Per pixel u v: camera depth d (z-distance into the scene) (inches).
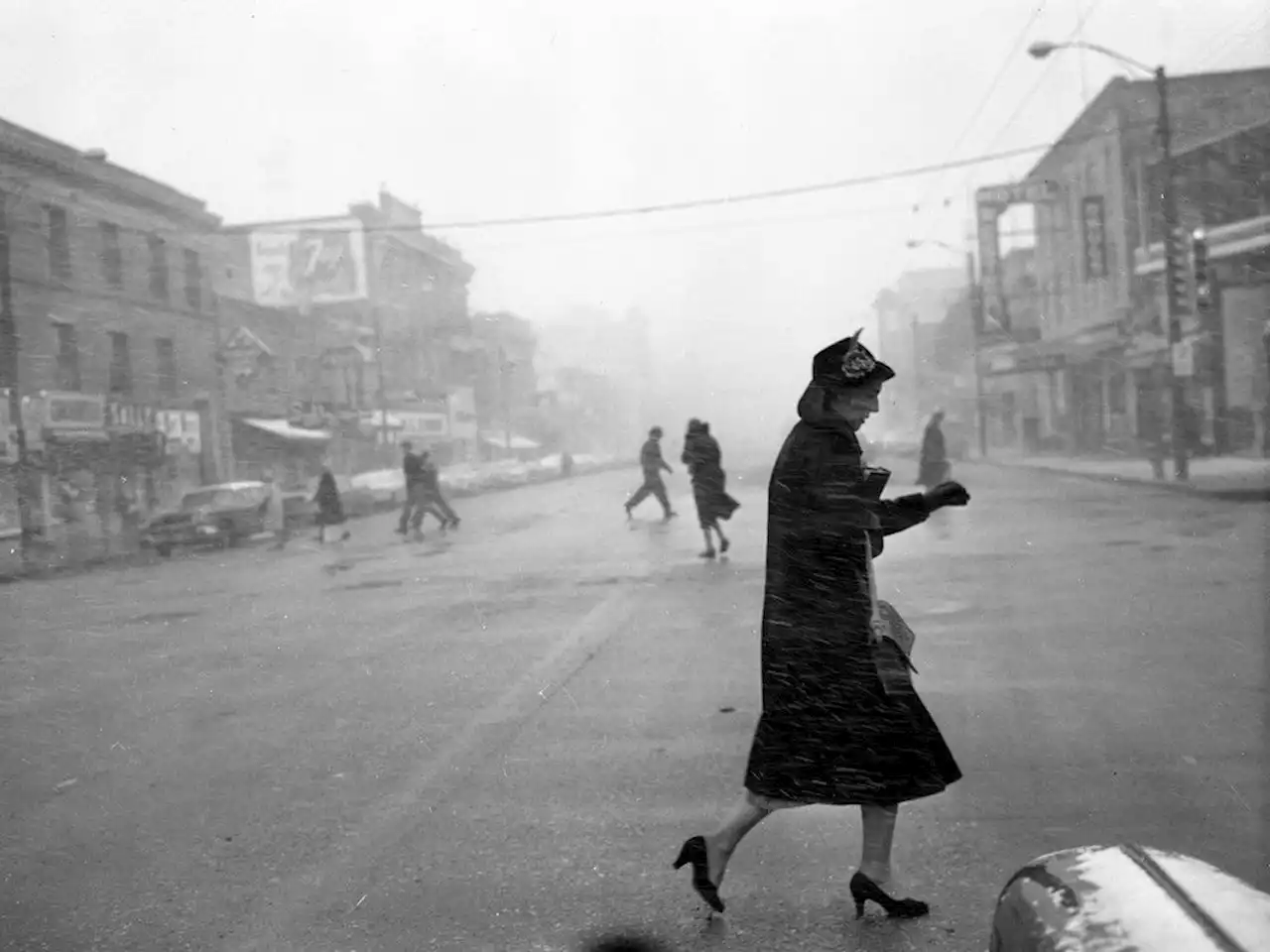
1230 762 176.1
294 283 1910.7
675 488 1355.8
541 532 803.4
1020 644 283.4
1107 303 1462.8
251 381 1657.2
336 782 191.0
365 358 1972.2
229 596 523.8
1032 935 60.1
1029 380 1891.0
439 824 165.9
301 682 285.9
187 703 266.8
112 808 181.8
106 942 129.3
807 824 160.4
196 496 975.0
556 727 222.2
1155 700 218.8
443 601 438.9
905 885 136.2
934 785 126.0
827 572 127.3
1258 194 1305.4
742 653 292.8
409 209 2215.8
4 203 1195.3
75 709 266.1
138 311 1403.8
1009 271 2119.8
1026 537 545.0
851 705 125.8
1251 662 247.1
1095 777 172.2
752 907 131.6
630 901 134.5
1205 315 1161.4
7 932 132.7
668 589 430.6
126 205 1384.1
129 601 539.2
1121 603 335.3
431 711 242.8
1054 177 1676.9
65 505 1136.8
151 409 1360.7
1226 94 1347.2
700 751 199.5
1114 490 875.4
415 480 861.8
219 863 153.9
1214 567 401.1
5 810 182.7
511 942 124.7
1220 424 1162.0
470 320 2576.3
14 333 1148.5
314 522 1222.9
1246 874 132.7
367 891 141.6
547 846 154.6
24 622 462.0
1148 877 60.1
